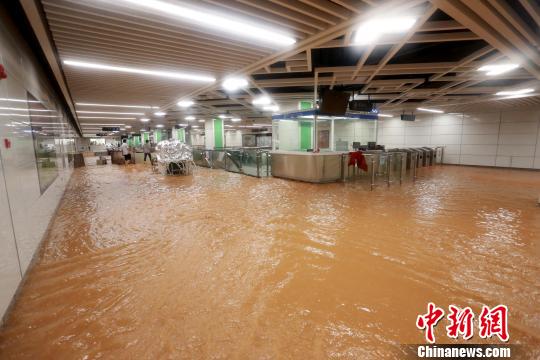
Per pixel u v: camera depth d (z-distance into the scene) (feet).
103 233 12.71
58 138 21.97
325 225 13.64
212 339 5.91
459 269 9.07
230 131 109.81
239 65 16.71
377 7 9.64
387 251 10.51
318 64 19.20
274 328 6.26
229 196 20.88
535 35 12.78
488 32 11.80
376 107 36.32
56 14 9.96
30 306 7.14
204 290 7.84
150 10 9.55
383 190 23.22
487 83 25.68
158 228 13.34
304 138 35.45
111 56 14.52
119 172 38.47
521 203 18.47
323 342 5.84
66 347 5.74
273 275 8.69
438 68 18.49
